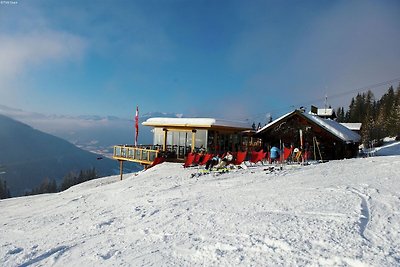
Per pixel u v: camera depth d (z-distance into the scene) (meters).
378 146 48.44
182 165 19.48
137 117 24.97
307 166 14.29
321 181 9.85
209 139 24.83
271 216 6.53
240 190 9.88
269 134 23.23
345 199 7.36
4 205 14.82
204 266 4.45
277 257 4.46
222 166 15.81
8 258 5.76
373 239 4.90
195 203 8.73
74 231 7.37
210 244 5.24
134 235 6.46
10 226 8.73
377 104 83.06
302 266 4.12
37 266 5.26
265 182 10.80
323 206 6.93
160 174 16.55
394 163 11.64
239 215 6.91
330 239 4.93
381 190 7.82
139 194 11.55
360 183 8.88
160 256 5.00
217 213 7.32
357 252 4.36
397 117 59.56
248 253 4.70
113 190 13.38
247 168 15.35
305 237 5.11
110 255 5.36
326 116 39.47
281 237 5.19
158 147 26.77
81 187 23.53
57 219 9.05
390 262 4.00
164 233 6.31
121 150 26.02
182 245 5.40
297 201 7.61
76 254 5.62
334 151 21.22
